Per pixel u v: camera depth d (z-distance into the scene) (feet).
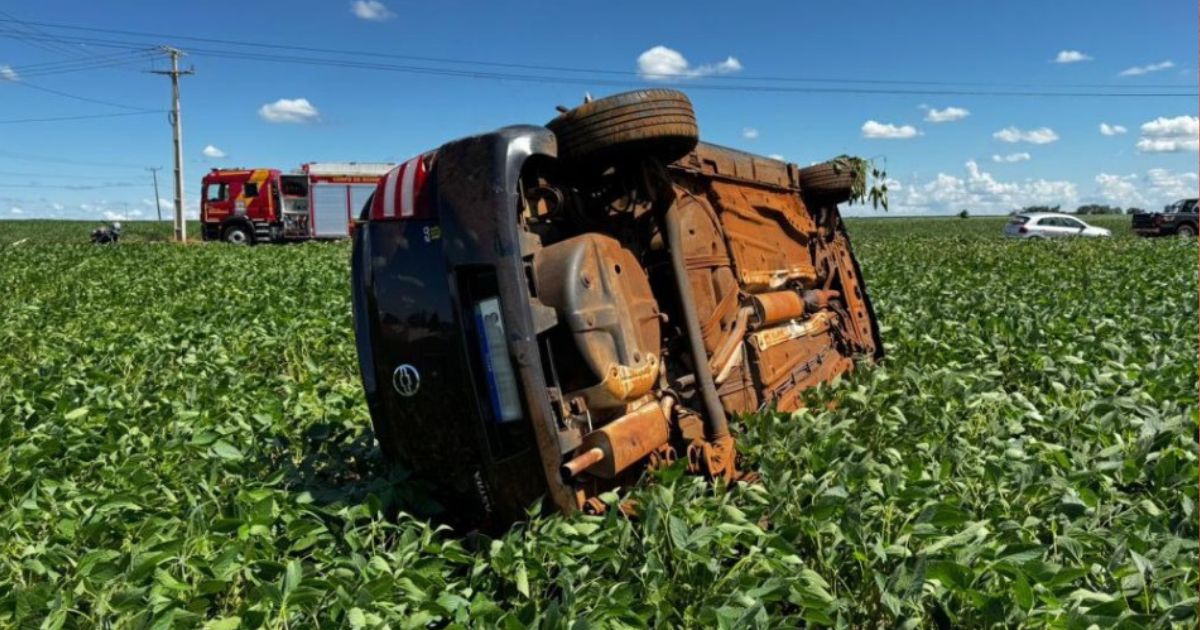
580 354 12.46
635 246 15.55
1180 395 18.98
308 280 60.08
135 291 54.75
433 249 12.87
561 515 12.14
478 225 12.27
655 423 13.41
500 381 12.19
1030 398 20.99
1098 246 87.45
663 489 11.75
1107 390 20.10
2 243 145.28
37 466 15.98
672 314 15.60
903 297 41.19
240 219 136.98
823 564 11.11
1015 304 37.14
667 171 15.55
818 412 18.04
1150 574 10.37
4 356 30.86
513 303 12.01
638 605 10.00
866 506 12.19
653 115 13.51
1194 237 108.99
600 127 13.37
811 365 21.04
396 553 11.50
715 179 18.54
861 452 14.57
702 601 10.29
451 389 12.75
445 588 10.98
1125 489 14.39
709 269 17.03
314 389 23.39
